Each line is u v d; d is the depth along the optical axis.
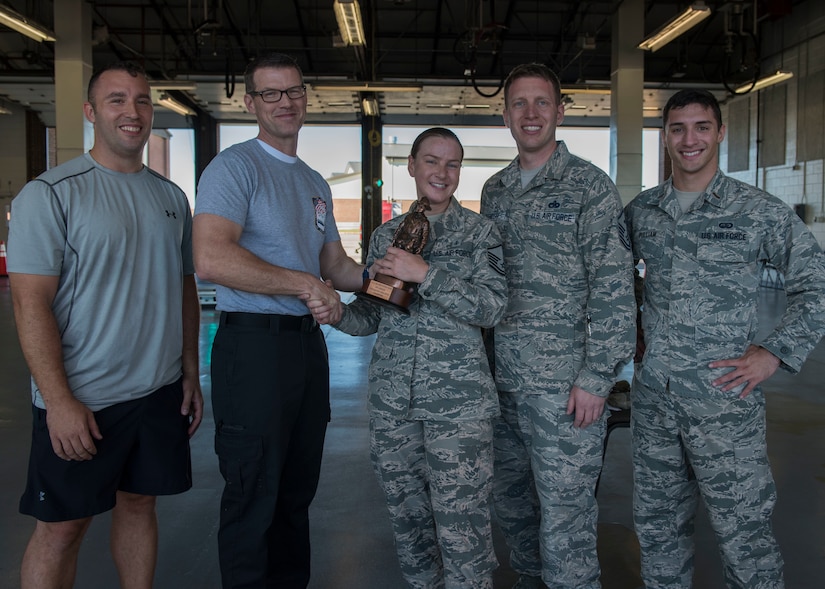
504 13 11.72
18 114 15.10
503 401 2.03
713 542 2.56
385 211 16.41
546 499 1.90
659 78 12.50
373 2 10.75
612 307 1.81
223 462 1.80
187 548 2.51
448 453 1.80
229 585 1.80
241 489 1.78
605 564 2.38
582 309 1.93
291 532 1.98
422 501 1.92
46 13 11.19
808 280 1.76
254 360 1.77
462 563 1.80
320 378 1.94
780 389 5.18
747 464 1.79
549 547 1.89
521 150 1.98
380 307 2.08
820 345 7.13
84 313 1.70
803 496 3.02
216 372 1.81
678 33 8.30
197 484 3.19
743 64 9.93
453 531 1.80
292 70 1.84
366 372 5.73
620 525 2.72
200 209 1.73
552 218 1.92
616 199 1.88
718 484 1.81
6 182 15.20
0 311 9.59
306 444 1.95
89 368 1.71
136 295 1.78
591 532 1.92
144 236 1.80
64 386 1.64
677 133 1.85
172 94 13.12
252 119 15.22
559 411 1.88
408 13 11.73
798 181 11.75
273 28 12.02
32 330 1.62
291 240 1.85
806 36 11.43
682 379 1.83
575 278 1.92
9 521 2.73
